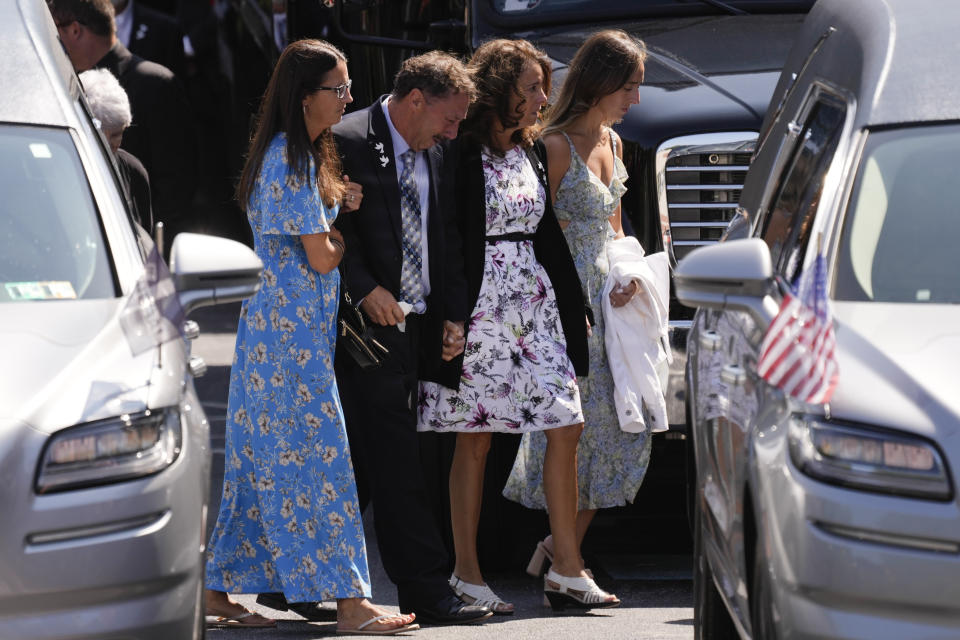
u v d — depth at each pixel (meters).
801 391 13.80
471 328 23.23
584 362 23.81
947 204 16.36
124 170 25.67
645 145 26.39
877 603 13.21
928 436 13.38
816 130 18.48
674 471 26.00
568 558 23.78
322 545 21.78
